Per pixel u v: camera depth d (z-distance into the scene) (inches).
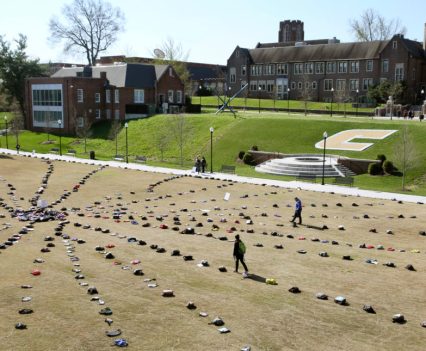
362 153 1941.4
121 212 1154.0
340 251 846.5
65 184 1540.4
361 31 4830.2
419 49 3700.8
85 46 4306.1
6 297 618.5
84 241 883.4
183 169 1932.8
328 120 2370.8
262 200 1305.4
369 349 500.1
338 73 3846.0
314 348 500.4
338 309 595.8
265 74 4288.9
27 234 935.0
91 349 493.7
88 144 2726.4
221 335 525.0
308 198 1330.0
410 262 788.6
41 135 3065.9
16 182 1577.3
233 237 932.0
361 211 1177.4
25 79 3284.9
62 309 584.1
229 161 2143.2
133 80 3139.8
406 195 1391.5
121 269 731.4
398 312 589.9
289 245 880.3
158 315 571.8
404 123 2217.0
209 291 647.8
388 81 3435.0
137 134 2694.4
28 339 511.5
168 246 860.0
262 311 587.2
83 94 3061.0
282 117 2573.8
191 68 5369.1
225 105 2982.3
